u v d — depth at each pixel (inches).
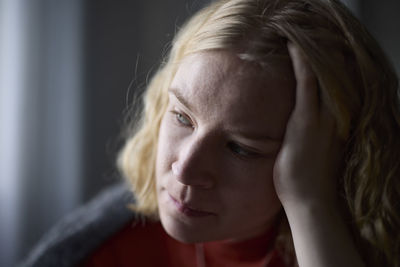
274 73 17.2
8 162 62.0
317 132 18.5
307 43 17.6
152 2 67.6
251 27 17.6
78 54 65.4
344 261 18.8
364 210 20.3
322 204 19.3
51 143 64.6
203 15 21.0
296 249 19.5
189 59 18.1
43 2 62.9
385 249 20.9
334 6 19.3
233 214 19.0
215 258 25.6
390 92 20.6
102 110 67.2
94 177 67.7
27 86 62.5
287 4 18.9
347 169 20.0
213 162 17.9
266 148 18.0
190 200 18.4
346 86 18.3
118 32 67.2
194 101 17.2
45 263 26.6
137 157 26.2
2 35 60.7
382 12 64.3
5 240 62.1
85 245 27.1
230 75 16.7
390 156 20.5
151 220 28.0
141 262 27.4
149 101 25.5
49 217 65.1
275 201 19.9
